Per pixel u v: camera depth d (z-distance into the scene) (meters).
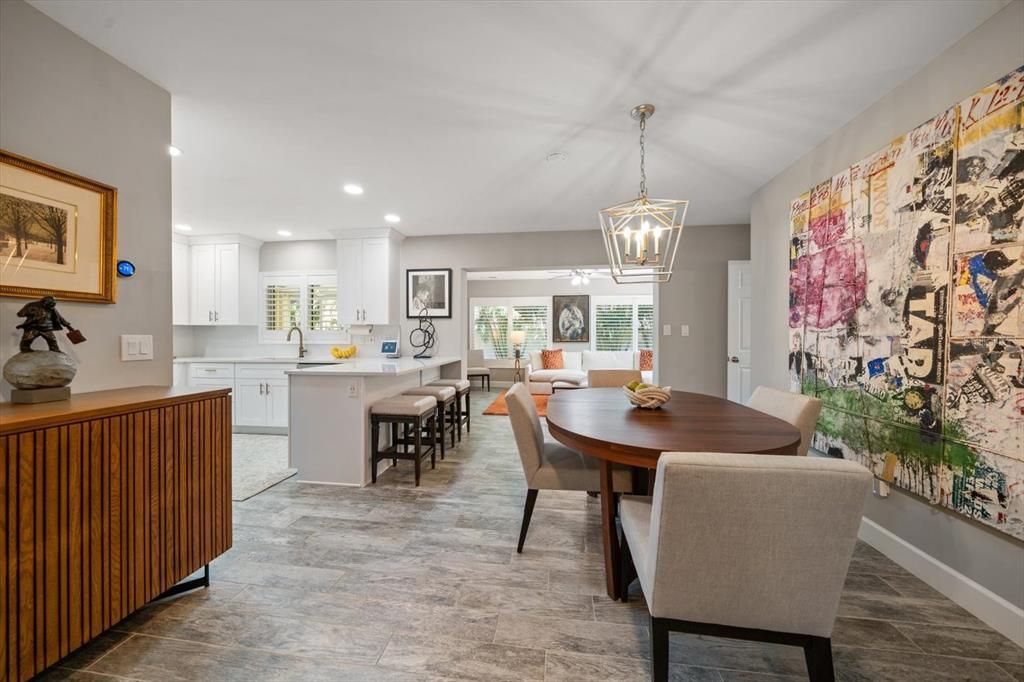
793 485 0.96
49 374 1.35
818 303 2.50
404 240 5.04
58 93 1.52
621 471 1.93
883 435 1.99
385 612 1.59
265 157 2.73
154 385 1.87
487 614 1.58
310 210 3.94
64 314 1.55
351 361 4.50
